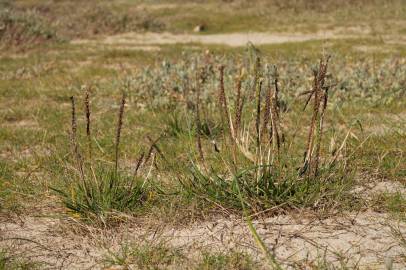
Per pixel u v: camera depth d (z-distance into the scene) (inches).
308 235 145.8
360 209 160.1
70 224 155.3
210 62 380.2
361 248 138.7
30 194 177.3
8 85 390.6
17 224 159.2
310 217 154.6
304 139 233.5
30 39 612.4
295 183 161.9
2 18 621.0
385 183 180.4
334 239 143.6
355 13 836.0
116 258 133.6
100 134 256.2
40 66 468.8
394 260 133.0
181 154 215.6
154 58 507.8
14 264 135.1
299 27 751.7
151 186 171.5
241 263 130.9
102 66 475.5
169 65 376.8
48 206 169.6
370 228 149.3
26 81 409.1
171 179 177.6
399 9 845.2
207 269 129.0
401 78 339.3
